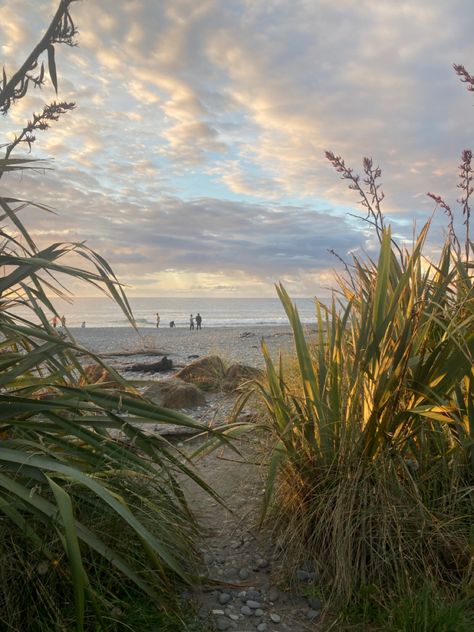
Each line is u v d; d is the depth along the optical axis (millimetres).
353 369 2793
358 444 2713
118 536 2314
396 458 2740
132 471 2508
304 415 2951
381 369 2699
